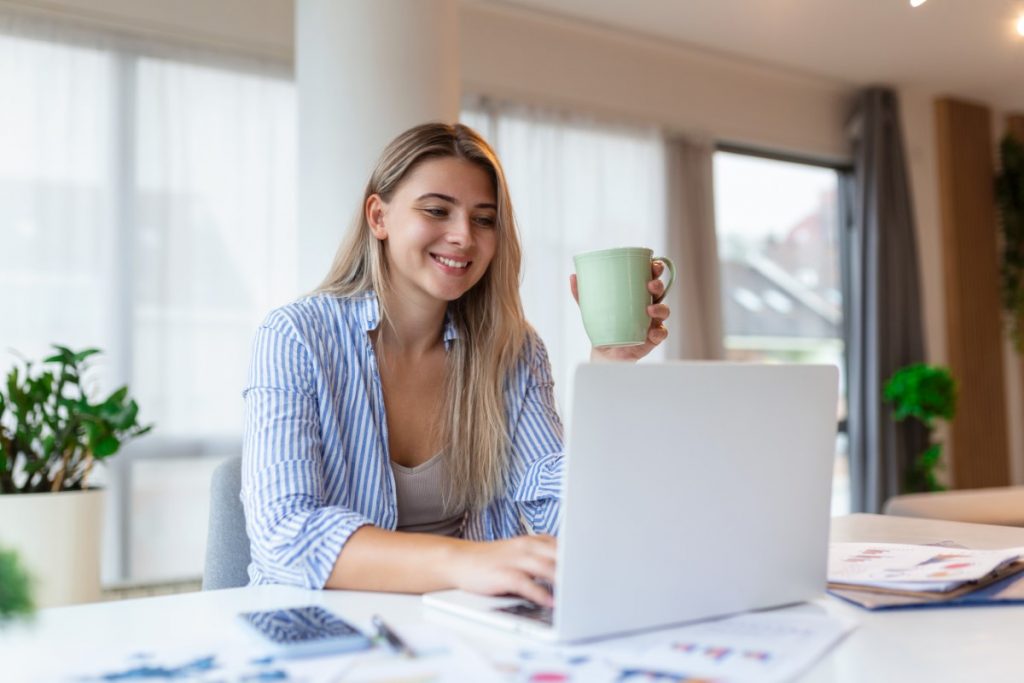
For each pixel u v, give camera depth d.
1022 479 5.72
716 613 0.85
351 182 2.80
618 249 1.16
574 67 4.32
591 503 0.76
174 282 3.34
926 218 5.46
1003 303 5.71
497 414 1.42
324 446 1.28
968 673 0.69
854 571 1.00
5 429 2.63
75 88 3.20
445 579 0.94
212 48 3.45
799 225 5.25
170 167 3.35
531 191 4.14
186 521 3.32
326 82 2.83
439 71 2.88
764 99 4.96
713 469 0.83
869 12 4.12
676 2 4.00
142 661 0.70
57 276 3.15
